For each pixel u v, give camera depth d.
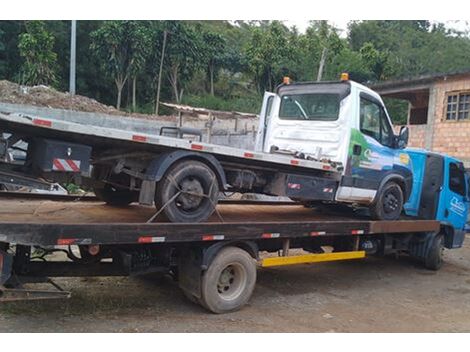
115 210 6.57
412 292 7.84
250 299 6.68
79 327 5.17
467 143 15.73
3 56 27.17
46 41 24.64
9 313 5.45
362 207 8.17
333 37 33.97
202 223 5.61
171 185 5.51
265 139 8.47
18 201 6.87
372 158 7.67
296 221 6.99
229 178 6.36
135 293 6.55
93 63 30.23
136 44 26.42
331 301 6.93
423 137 17.27
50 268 5.34
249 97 32.94
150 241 5.21
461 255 11.61
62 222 4.97
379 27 49.81
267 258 6.49
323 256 7.17
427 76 16.72
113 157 5.52
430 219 9.52
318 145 7.58
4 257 4.59
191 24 35.44
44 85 23.73
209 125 18.53
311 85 7.89
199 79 34.81
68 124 4.68
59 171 4.93
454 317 6.58
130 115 21.44
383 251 8.55
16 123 4.45
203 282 5.75
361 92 7.49
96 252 4.97
